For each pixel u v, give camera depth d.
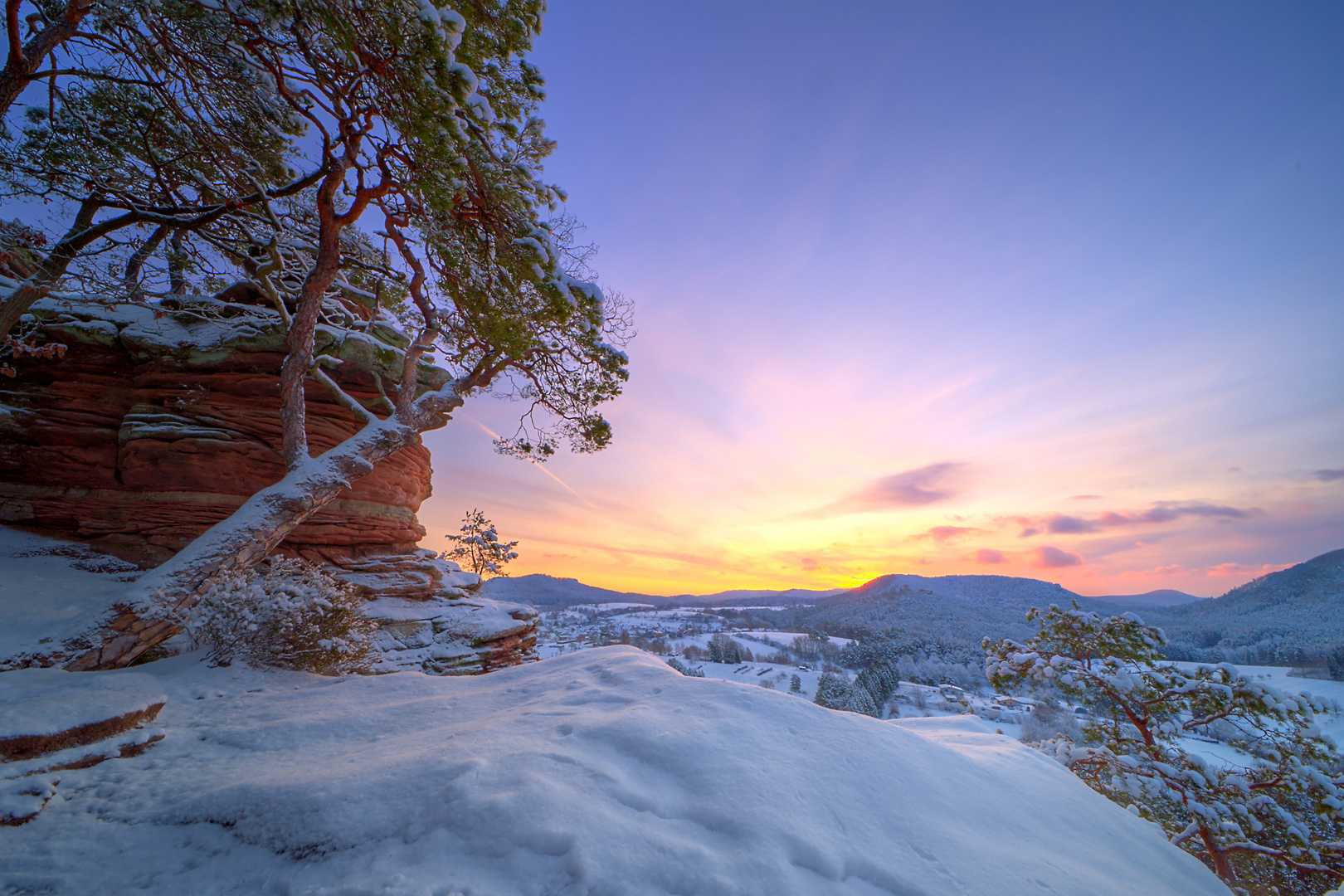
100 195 10.05
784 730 3.67
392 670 10.02
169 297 12.80
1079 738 11.34
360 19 7.24
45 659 6.85
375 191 9.58
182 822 3.03
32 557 10.11
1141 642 10.89
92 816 3.20
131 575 10.43
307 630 7.86
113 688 5.11
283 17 7.40
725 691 4.25
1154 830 4.53
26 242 9.26
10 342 9.59
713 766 3.09
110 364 11.91
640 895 2.08
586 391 13.70
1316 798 9.10
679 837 2.49
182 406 11.74
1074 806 4.20
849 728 3.88
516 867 2.26
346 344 12.84
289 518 9.46
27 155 9.20
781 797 2.86
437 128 7.51
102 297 10.46
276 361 12.40
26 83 7.73
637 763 3.16
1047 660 11.65
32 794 3.36
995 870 2.71
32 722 4.07
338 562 12.58
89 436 11.34
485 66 8.78
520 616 13.81
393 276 12.43
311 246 11.98
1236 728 10.08
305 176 10.08
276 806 2.93
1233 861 9.70
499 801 2.62
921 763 3.72
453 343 13.73
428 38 6.87
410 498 14.77
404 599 12.70
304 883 2.32
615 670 5.31
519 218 9.44
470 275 10.34
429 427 12.36
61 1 8.57
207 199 10.80
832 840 2.60
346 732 4.74
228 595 7.90
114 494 11.33
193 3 7.68
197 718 5.40
